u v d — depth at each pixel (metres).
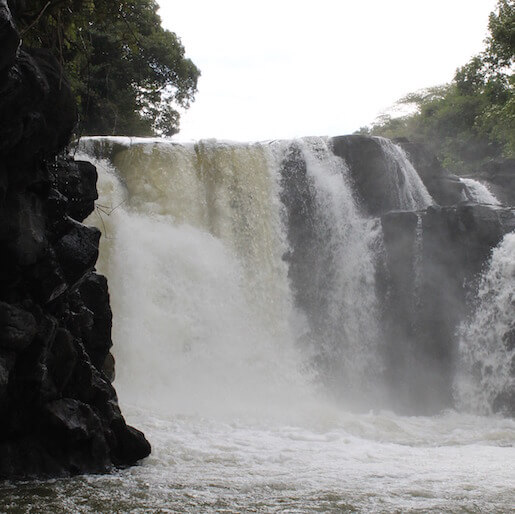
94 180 11.59
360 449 13.54
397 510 8.41
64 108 9.44
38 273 9.52
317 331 23.69
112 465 10.62
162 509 8.27
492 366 21.25
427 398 22.05
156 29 38.62
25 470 9.56
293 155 25.05
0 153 8.61
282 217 24.39
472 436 16.77
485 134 45.28
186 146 24.02
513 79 42.59
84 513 8.03
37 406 9.64
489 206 23.00
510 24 40.59
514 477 10.52
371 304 23.53
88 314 11.47
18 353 9.38
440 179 29.02
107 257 21.39
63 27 11.46
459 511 8.41
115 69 36.38
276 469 11.03
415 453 13.25
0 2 7.36
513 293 21.09
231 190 24.00
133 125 39.59
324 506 8.55
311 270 24.27
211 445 12.96
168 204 23.08
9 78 8.04
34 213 9.37
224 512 8.20
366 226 24.38
